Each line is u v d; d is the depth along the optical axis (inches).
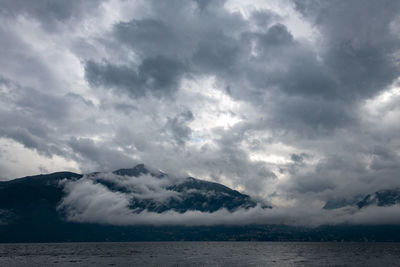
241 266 7667.3
